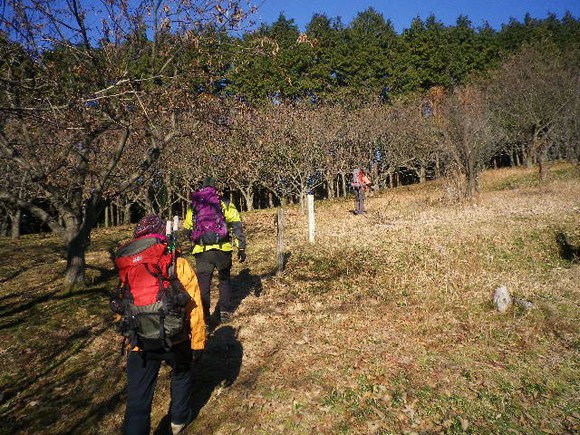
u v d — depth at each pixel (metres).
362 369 4.52
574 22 52.00
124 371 4.82
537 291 6.58
